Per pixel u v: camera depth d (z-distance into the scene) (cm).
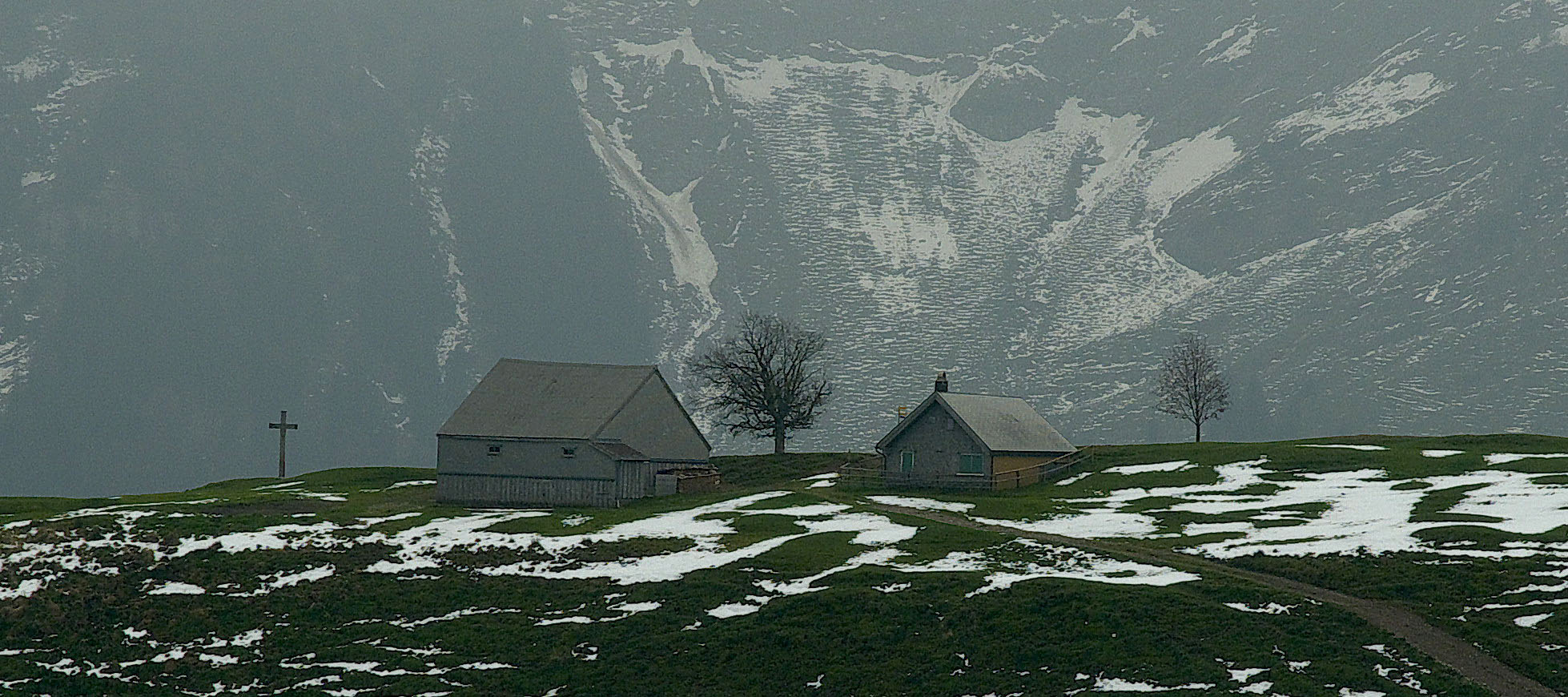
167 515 19838
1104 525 17988
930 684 11794
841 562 15512
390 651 13738
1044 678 11581
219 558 17025
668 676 12562
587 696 12344
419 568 16462
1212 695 10762
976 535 16612
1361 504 18362
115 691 13125
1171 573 14175
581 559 16488
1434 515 16700
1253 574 14400
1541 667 10894
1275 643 11656
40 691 13150
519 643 13712
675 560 16162
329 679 13125
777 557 15875
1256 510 18550
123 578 16312
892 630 12850
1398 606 12744
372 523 19138
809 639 12862
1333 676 10881
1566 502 16900
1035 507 19800
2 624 14875
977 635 12538
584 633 13788
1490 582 13062
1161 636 11956
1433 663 11012
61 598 15638
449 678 12988
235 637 14438
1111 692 11075
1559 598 12431
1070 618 12556
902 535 16838
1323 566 14238
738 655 12775
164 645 14325
